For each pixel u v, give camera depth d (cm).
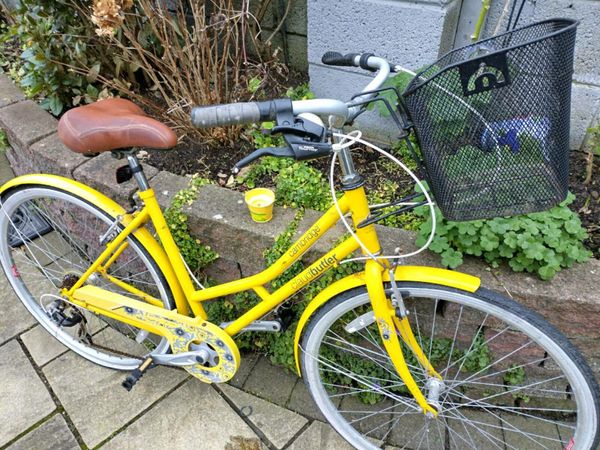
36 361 220
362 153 235
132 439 191
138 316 182
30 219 280
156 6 243
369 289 136
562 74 100
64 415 199
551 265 152
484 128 102
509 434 191
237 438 191
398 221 191
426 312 177
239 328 172
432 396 157
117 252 182
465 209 111
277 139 236
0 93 289
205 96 235
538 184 107
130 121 142
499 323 169
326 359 192
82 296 188
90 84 271
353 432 179
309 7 226
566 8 195
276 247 179
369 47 222
